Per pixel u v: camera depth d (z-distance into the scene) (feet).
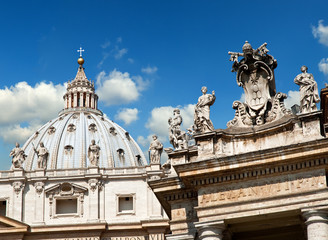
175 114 144.56
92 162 503.20
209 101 133.49
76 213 483.92
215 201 125.18
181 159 138.72
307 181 119.96
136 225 460.96
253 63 134.92
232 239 137.80
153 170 489.67
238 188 124.57
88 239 457.27
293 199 119.75
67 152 646.74
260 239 138.00
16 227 440.86
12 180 483.10
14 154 497.05
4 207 487.20
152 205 479.00
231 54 136.77
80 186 487.20
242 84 135.95
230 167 123.34
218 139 131.44
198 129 133.90
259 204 121.80
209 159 124.36
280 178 122.01
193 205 134.62
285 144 126.82
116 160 646.74
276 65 135.44
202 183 126.52
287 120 127.13
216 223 123.13
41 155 503.20
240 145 131.34
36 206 482.28
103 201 486.79
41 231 450.30
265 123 131.64
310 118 123.34
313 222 117.08
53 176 490.90
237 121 134.41
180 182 134.10
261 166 122.42
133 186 489.26
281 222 129.18
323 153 117.91
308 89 124.57
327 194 117.70
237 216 122.62
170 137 143.95
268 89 134.21
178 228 133.90
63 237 456.04
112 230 462.19
